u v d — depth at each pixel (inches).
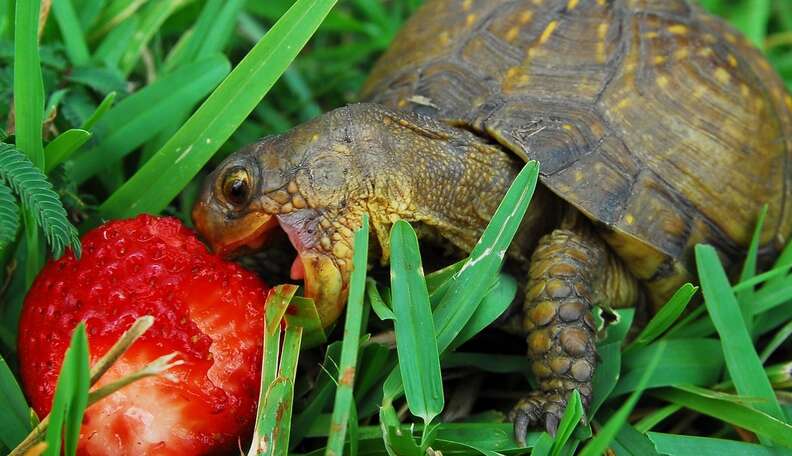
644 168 13.1
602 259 13.1
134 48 15.0
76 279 11.6
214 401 11.4
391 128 12.7
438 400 11.7
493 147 13.1
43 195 11.9
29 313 11.7
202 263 11.8
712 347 13.2
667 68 13.7
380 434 12.0
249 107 12.8
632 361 13.1
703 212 13.3
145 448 11.3
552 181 12.8
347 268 12.3
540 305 12.5
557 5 13.9
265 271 13.3
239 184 12.3
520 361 13.2
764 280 13.6
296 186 12.2
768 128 14.1
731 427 13.0
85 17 15.1
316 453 11.9
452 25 14.2
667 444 12.2
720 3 19.6
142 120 13.8
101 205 13.3
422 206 12.7
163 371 11.2
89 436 11.3
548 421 12.2
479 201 13.0
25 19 12.2
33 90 12.3
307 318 12.2
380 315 11.9
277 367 11.9
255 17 17.9
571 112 13.2
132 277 11.5
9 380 11.7
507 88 13.4
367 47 17.6
